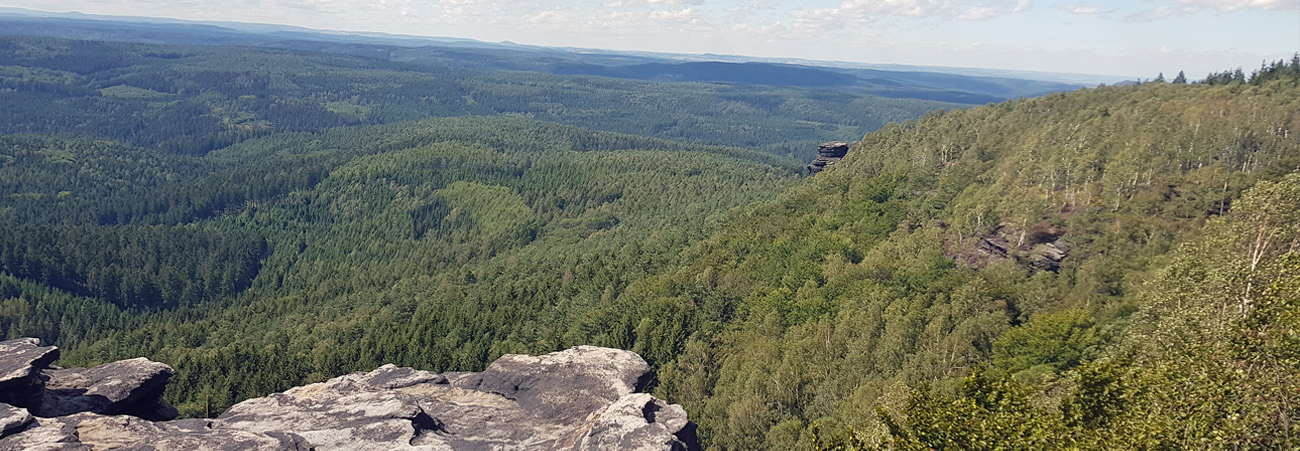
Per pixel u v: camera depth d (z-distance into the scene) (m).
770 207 170.25
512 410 43.97
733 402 84.31
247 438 35.09
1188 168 113.25
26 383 37.56
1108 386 35.06
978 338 82.69
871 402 66.38
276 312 181.25
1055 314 77.62
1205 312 45.66
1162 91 158.38
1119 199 106.94
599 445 34.72
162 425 36.53
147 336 162.62
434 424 41.34
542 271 175.62
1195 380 33.62
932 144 170.88
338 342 144.62
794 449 71.00
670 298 123.31
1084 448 31.39
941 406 34.88
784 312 109.00
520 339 124.00
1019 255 105.19
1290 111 123.88
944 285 100.56
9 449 31.31
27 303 184.50
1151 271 85.38
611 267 154.62
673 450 34.50
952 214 128.38
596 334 116.62
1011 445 32.38
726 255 143.50
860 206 147.38
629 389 44.69
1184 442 31.56
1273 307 37.12
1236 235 54.28
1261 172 102.94
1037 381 62.16
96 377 42.56
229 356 119.44
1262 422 32.59
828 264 122.06
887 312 94.94
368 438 37.75
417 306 164.00
